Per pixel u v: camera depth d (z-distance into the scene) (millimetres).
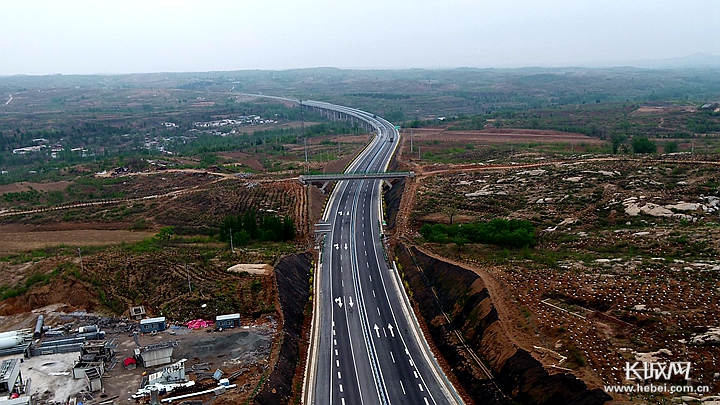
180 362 61469
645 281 69125
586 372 52219
